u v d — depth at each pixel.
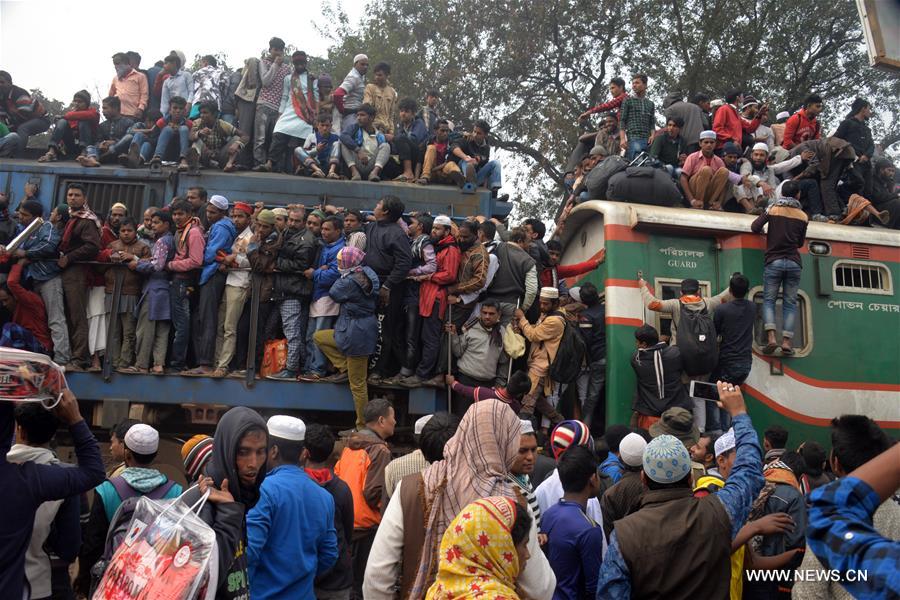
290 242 8.27
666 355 8.14
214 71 10.99
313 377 8.17
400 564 3.70
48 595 4.14
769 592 4.75
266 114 10.43
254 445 3.51
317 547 4.34
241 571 3.40
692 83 21.09
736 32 21.23
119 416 8.00
